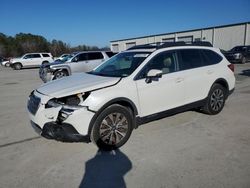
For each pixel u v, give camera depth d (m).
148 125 5.50
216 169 3.64
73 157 4.12
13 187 3.32
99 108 4.14
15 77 18.36
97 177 3.53
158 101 4.95
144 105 4.75
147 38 45.84
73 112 3.94
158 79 4.91
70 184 3.38
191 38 38.03
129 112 4.53
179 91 5.29
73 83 4.52
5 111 7.23
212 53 6.21
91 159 4.04
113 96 4.28
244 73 15.46
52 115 3.99
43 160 4.04
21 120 6.23
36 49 70.69
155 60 5.02
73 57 14.69
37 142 4.75
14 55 67.75
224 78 6.21
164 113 5.12
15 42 75.25
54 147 4.50
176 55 5.41
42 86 4.71
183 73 5.38
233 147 4.36
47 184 3.38
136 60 5.02
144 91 4.70
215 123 5.62
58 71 13.88
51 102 4.06
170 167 3.73
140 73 4.74
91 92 4.16
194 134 4.98
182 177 3.46
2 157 4.17
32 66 29.84
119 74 4.86
